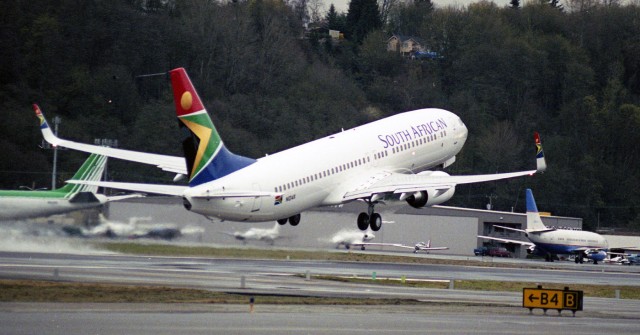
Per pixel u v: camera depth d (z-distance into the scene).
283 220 157.25
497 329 90.69
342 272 151.12
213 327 82.06
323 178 152.25
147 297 100.19
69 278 113.56
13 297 95.38
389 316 96.25
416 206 160.75
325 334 81.38
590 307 122.25
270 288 116.56
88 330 78.25
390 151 166.75
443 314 101.19
